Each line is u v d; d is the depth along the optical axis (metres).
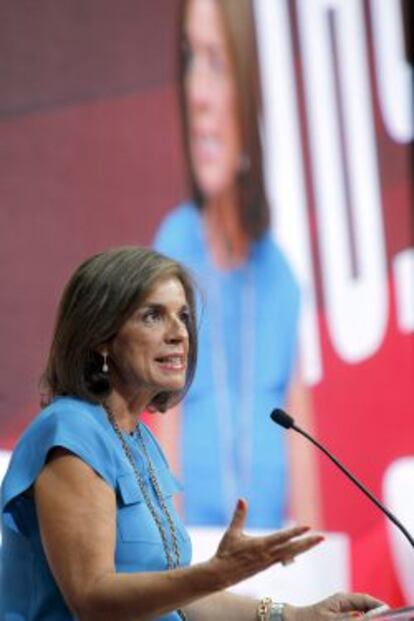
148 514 5.36
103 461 5.21
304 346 10.44
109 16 9.88
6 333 9.42
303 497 10.30
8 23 9.57
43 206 9.59
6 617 5.26
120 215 9.84
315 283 10.52
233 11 10.34
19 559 5.26
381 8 10.93
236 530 4.67
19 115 9.56
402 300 10.82
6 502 5.18
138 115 9.95
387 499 10.64
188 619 5.77
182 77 10.13
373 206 10.78
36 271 9.54
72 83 9.73
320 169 10.61
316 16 10.68
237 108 10.30
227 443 10.05
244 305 10.20
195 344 5.58
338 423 10.52
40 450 5.18
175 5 10.12
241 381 10.14
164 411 5.70
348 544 10.41
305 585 10.23
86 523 5.01
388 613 5.27
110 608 4.81
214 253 10.14
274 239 10.38
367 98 10.82
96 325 5.32
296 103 10.55
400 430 10.70
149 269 5.39
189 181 10.11
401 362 10.78
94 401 5.39
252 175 10.34
